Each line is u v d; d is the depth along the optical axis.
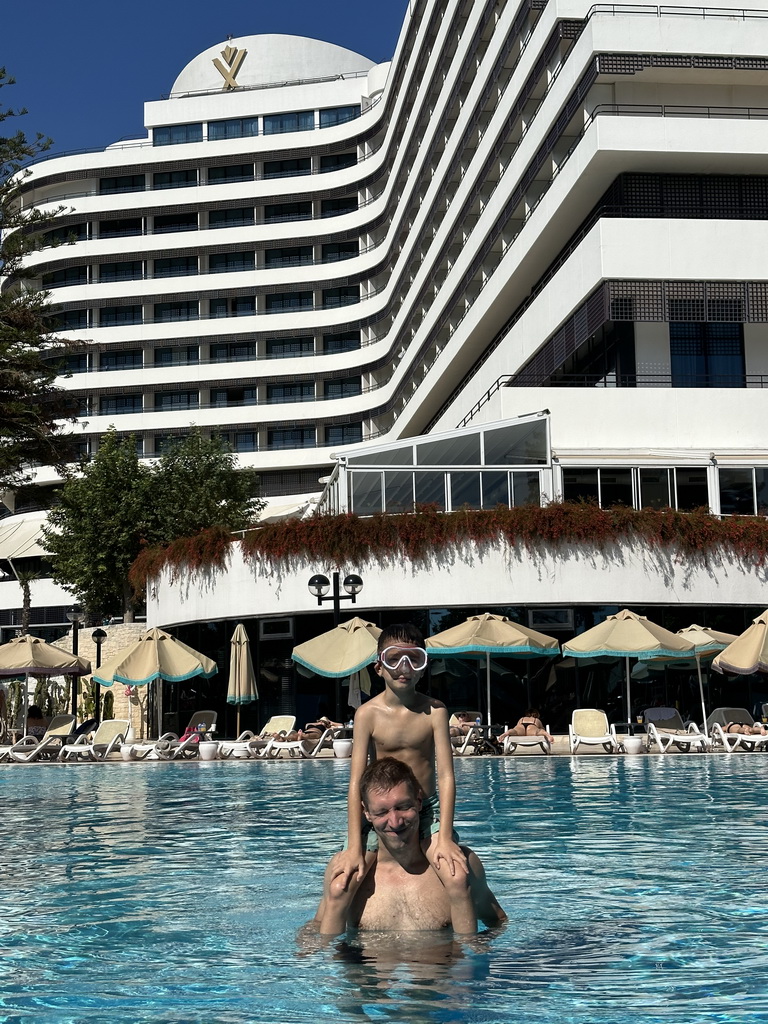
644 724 24.22
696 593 27.41
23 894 6.86
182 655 25.41
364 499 29.52
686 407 32.06
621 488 29.81
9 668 26.83
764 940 5.22
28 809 12.86
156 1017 4.10
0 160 45.00
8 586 64.50
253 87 82.19
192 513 47.44
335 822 11.07
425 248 61.16
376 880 5.61
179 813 12.16
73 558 46.78
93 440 75.88
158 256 77.38
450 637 23.80
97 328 76.69
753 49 33.56
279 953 5.09
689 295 32.47
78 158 79.31
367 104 78.56
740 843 8.86
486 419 34.78
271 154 77.75
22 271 46.25
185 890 6.95
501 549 27.48
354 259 75.12
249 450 76.19
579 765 18.70
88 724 27.94
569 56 35.44
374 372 74.94
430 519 27.75
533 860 8.01
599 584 27.27
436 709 5.67
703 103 34.50
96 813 12.30
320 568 28.38
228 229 76.81
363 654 23.05
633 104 34.12
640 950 5.03
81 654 38.66
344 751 22.31
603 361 34.69
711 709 27.66
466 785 15.12
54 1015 4.14
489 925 5.59
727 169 33.81
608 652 22.95
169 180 80.31
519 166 41.00
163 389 76.19
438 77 56.03
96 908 6.34
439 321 54.53
